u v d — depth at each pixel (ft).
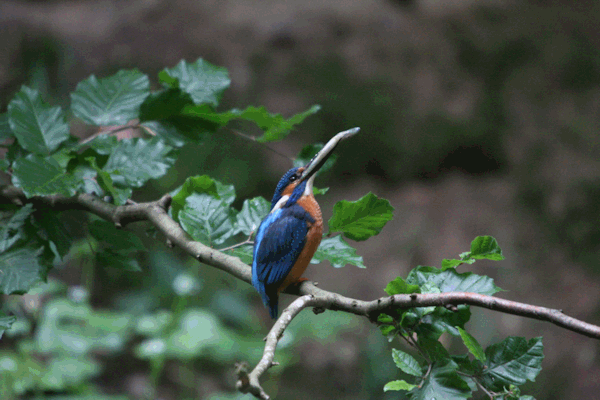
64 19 51.78
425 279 9.87
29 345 24.14
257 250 11.67
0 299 22.85
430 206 50.19
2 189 13.10
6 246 11.94
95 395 24.26
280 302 44.39
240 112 14.15
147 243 40.40
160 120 14.33
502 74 57.67
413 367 8.85
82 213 32.37
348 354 39.47
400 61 54.95
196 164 46.75
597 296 43.52
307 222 11.67
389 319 9.30
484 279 9.71
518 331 41.22
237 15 54.44
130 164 13.08
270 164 48.14
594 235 47.55
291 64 51.83
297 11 55.11
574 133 53.93
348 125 51.24
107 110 14.03
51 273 36.96
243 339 27.53
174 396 33.55
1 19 49.65
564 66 58.59
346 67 52.42
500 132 54.19
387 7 59.41
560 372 40.32
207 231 11.66
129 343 36.17
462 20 60.49
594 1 66.85
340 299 9.63
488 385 8.85
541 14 63.46
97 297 38.68
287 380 38.50
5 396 22.45
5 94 45.03
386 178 52.24
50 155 13.07
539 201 50.31
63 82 47.88
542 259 46.91
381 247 47.37
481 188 51.90
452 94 54.75
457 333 9.20
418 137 52.37
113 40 51.11
